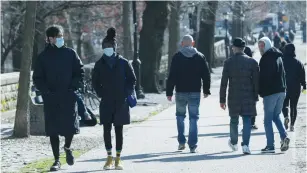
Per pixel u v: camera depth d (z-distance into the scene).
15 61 97.44
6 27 91.75
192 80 30.77
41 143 35.84
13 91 52.09
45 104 25.48
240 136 36.72
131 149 32.25
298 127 40.69
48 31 25.50
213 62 123.56
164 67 103.12
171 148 32.50
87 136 38.12
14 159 29.92
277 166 26.34
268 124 30.44
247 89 30.03
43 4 82.38
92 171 25.58
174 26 83.69
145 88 75.31
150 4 75.06
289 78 38.25
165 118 48.34
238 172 24.97
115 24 109.81
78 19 100.06
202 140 35.31
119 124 25.89
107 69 25.86
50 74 25.36
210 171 25.25
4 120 48.31
